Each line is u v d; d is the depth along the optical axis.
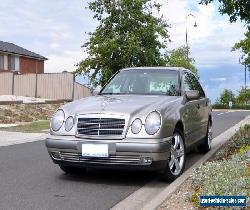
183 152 7.59
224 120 23.19
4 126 17.58
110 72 38.75
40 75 37.25
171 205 5.40
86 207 5.78
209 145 10.38
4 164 8.89
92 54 39.69
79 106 7.25
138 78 8.48
